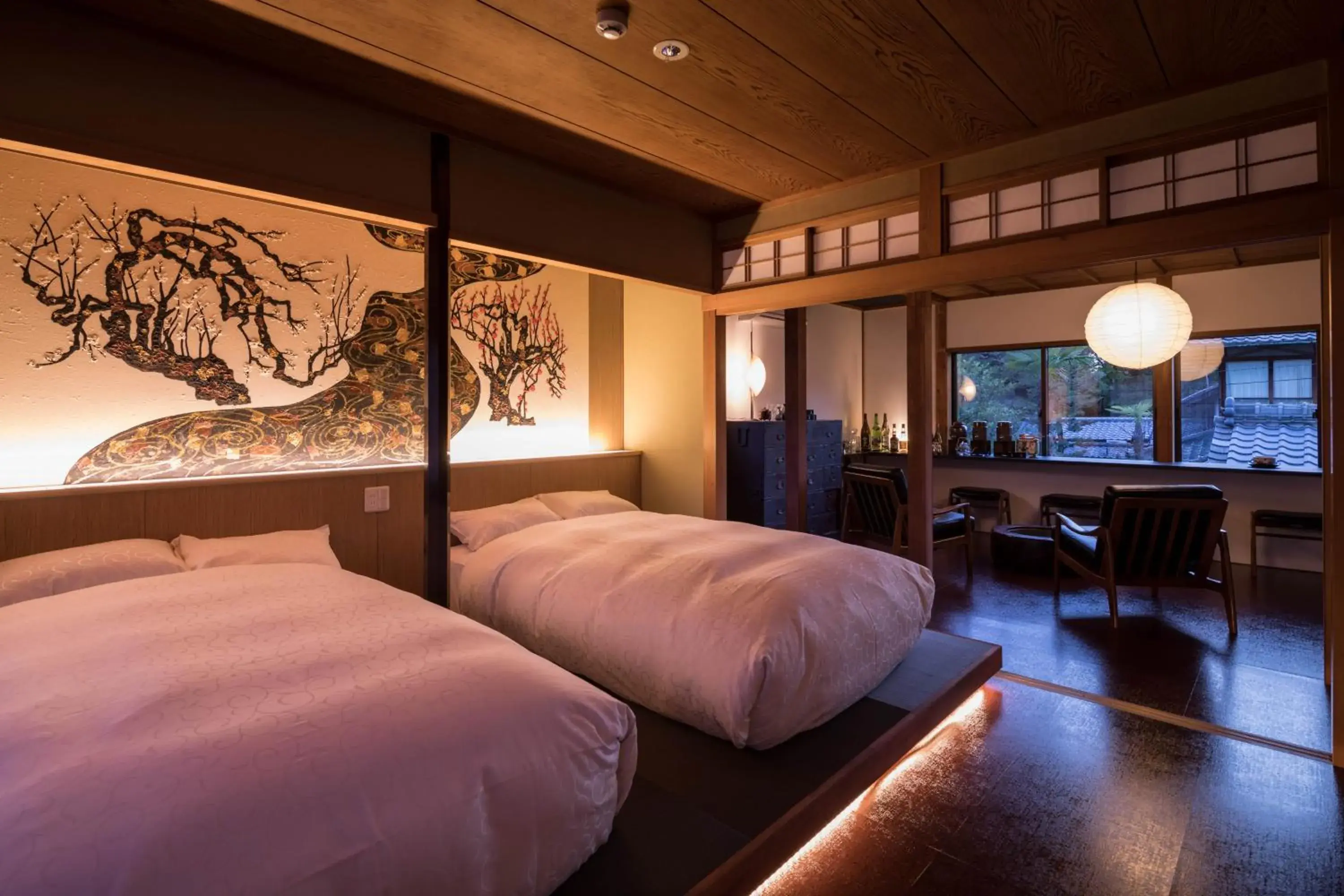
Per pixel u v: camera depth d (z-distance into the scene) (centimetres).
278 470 324
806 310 655
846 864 189
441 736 135
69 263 268
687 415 449
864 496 510
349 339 346
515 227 316
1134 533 382
